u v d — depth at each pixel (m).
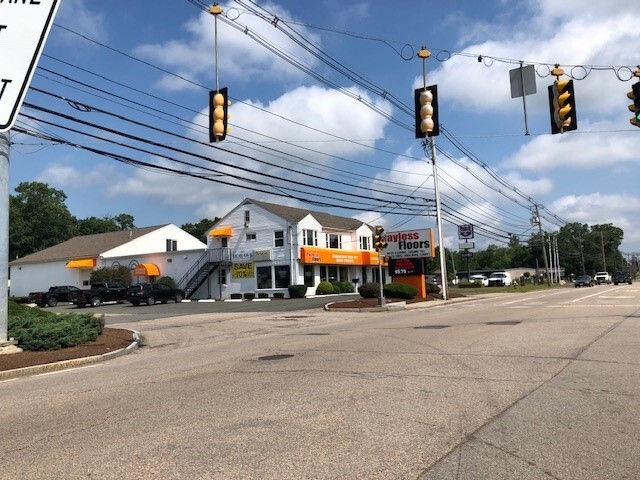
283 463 4.85
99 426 6.42
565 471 4.58
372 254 54.38
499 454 4.99
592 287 58.25
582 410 6.40
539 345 11.63
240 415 6.56
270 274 46.38
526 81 15.84
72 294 39.91
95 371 11.59
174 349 14.96
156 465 4.92
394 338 13.93
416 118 15.64
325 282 47.06
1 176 13.81
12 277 60.47
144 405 7.42
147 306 38.56
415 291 34.47
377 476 4.51
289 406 6.91
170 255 50.56
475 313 22.17
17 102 4.53
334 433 5.68
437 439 5.43
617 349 10.77
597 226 131.88
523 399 6.96
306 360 10.73
